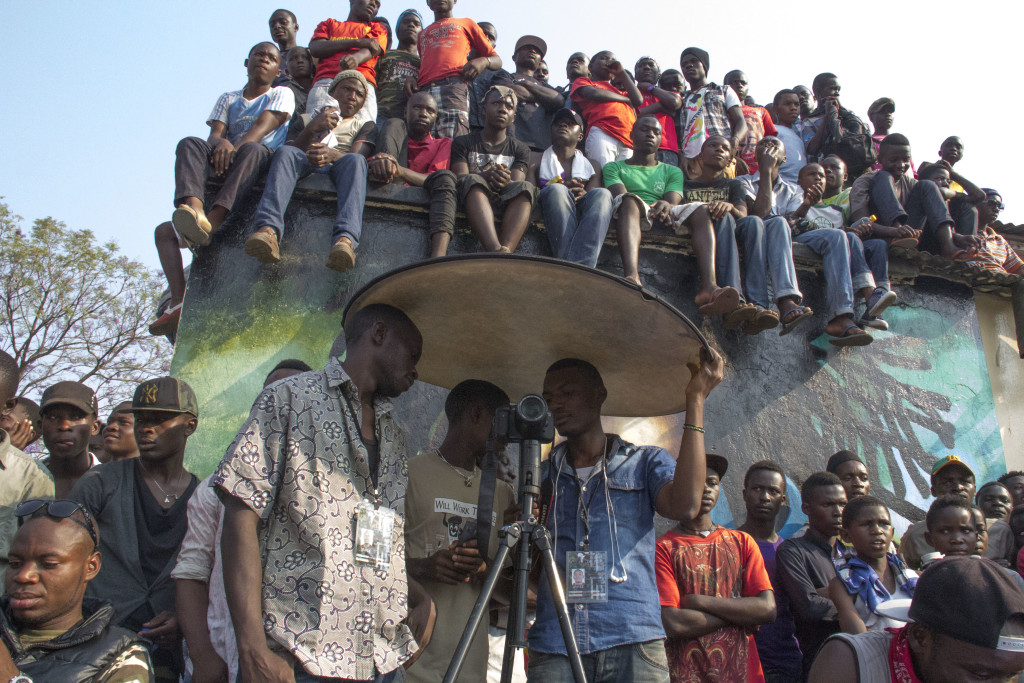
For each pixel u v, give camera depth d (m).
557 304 2.94
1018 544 4.51
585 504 2.99
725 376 5.72
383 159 5.38
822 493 4.05
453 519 3.17
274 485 2.16
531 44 8.34
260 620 2.02
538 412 2.72
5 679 1.91
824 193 7.32
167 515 3.38
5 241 16.28
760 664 3.47
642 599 2.84
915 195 6.96
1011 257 7.29
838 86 8.48
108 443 4.11
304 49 7.41
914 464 5.98
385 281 2.73
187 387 3.59
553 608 2.88
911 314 6.47
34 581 2.34
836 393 5.95
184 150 5.12
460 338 3.23
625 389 3.42
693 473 2.81
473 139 6.26
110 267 17.28
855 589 3.67
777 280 5.71
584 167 6.55
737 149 7.53
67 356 16.95
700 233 5.72
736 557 3.57
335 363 2.40
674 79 8.20
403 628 2.41
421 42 7.49
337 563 2.16
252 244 4.77
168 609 3.21
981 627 1.78
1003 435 6.54
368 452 2.44
